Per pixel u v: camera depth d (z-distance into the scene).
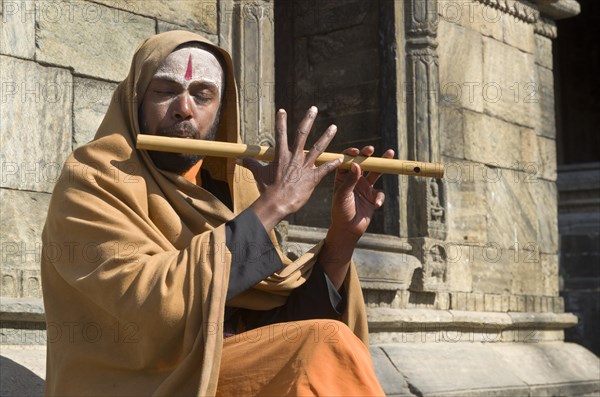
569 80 17.41
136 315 2.34
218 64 2.83
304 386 2.26
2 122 3.71
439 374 5.20
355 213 2.86
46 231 2.66
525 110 6.81
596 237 9.71
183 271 2.37
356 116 6.09
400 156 5.82
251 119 4.66
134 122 2.71
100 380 2.48
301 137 2.56
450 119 6.08
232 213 2.80
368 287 5.17
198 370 2.31
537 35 7.20
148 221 2.58
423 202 5.74
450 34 6.17
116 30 4.17
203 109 2.76
